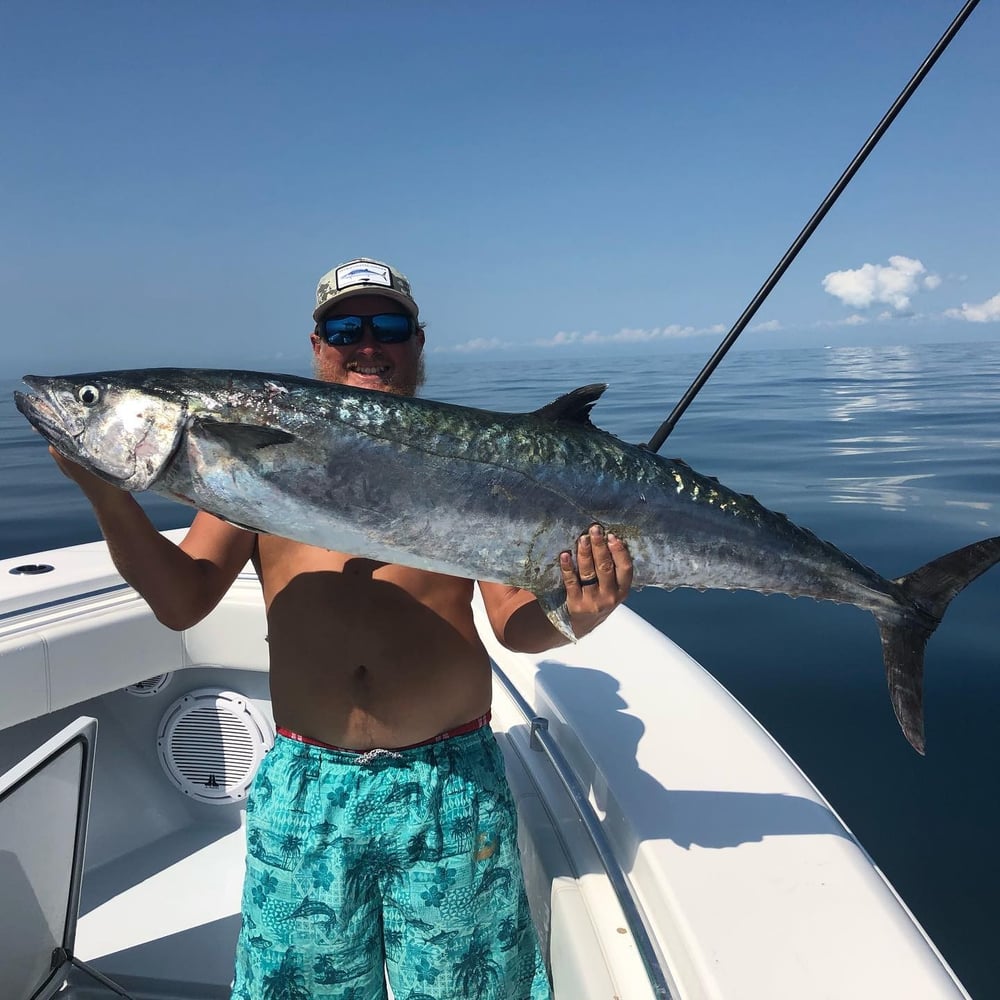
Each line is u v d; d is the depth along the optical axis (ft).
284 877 5.19
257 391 5.69
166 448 5.58
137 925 7.82
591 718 6.45
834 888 4.37
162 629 9.02
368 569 5.70
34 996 6.23
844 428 45.44
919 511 23.73
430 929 5.22
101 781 9.01
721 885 4.39
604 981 4.52
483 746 5.60
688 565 6.59
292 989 5.20
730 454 36.52
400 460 5.77
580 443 6.27
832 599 7.02
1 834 5.52
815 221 7.36
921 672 7.00
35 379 5.59
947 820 9.88
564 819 5.92
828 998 3.63
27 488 32.07
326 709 5.38
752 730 6.26
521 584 5.98
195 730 9.49
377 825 5.21
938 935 8.02
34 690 7.90
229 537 6.38
